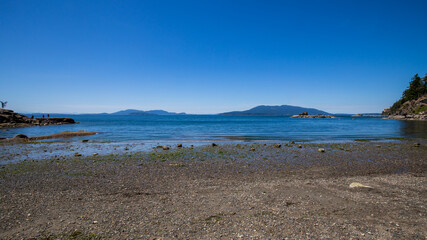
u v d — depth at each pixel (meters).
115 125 74.94
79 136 35.88
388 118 153.62
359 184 10.76
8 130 49.97
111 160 17.12
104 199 9.19
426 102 134.88
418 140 29.47
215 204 8.63
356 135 37.03
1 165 15.45
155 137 34.50
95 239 6.13
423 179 12.21
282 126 68.06
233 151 21.02
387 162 16.67
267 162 16.58
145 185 11.13
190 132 44.69
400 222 7.17
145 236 6.29
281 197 9.37
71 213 7.82
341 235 6.38
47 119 79.19
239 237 6.22
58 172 13.63
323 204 8.62
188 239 6.14
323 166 15.47
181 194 9.79
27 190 10.35
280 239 6.12
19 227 6.82
